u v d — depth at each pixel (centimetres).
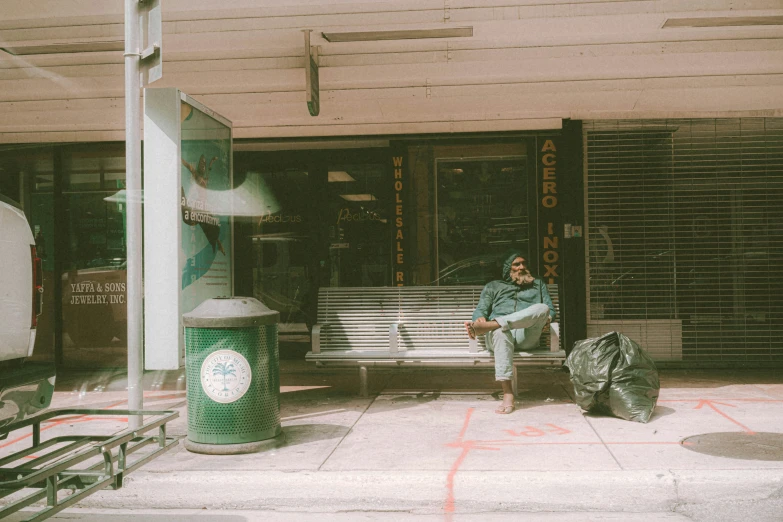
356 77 715
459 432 520
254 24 635
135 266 482
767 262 803
